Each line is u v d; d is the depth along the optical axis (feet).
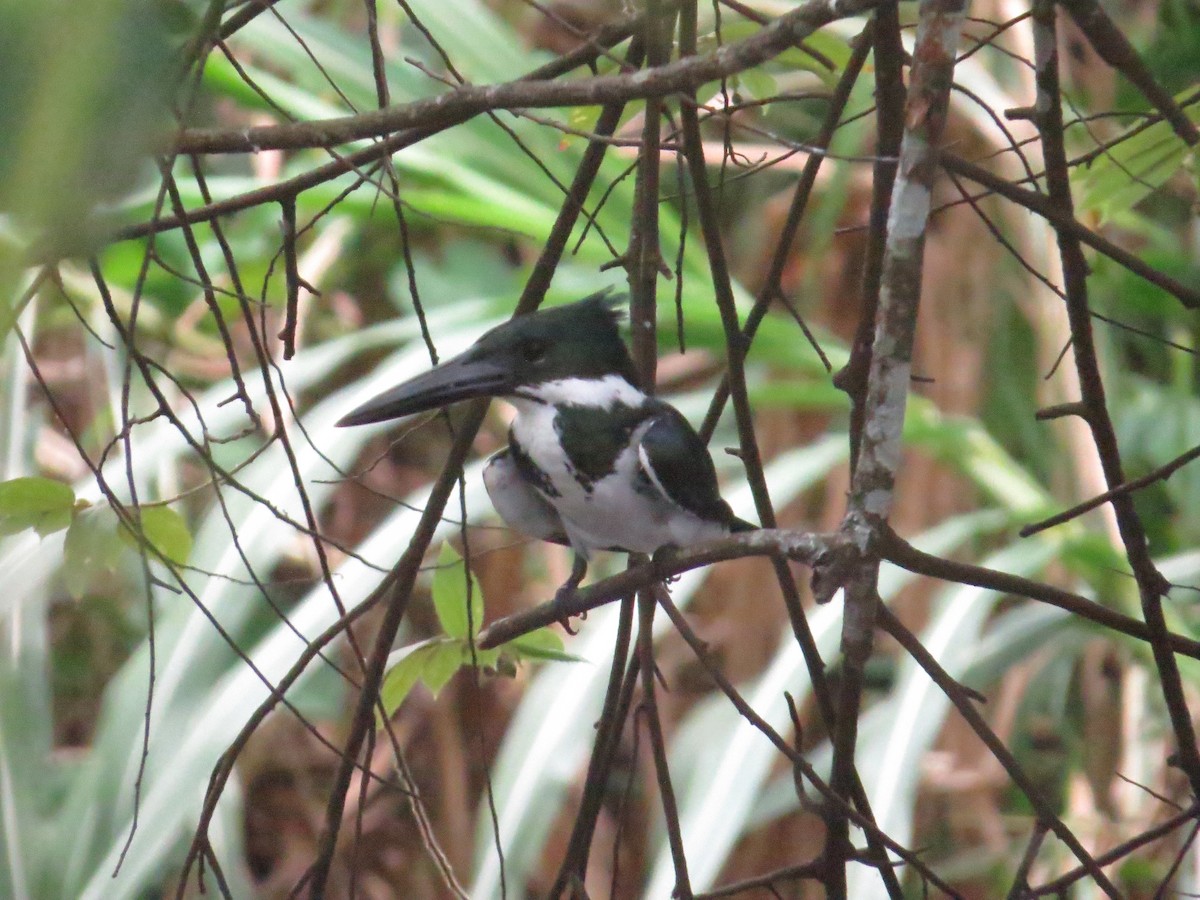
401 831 41.37
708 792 28.07
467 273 43.19
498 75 33.78
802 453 33.09
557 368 21.02
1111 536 33.30
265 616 35.27
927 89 14.05
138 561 34.50
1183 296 17.63
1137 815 34.94
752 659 35.94
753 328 19.85
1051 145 17.78
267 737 41.65
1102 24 16.90
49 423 40.34
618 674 19.74
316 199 33.01
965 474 34.06
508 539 38.32
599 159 19.16
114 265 35.96
